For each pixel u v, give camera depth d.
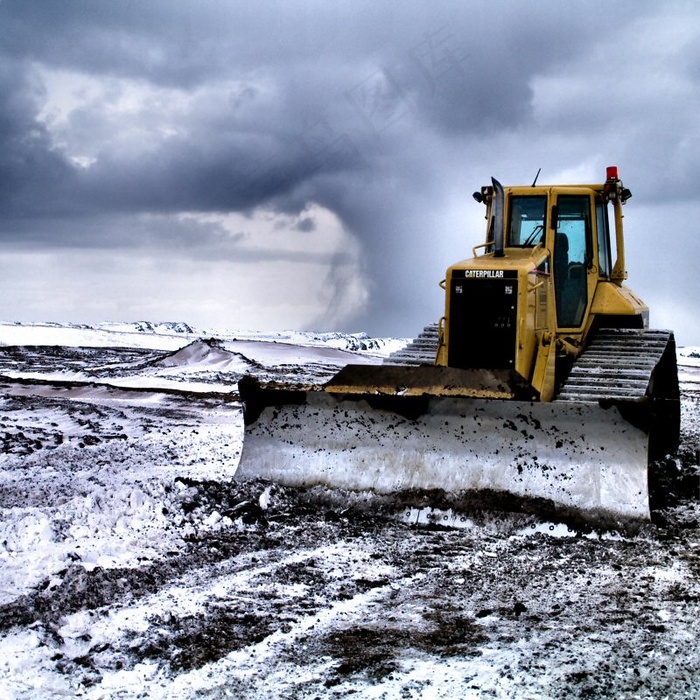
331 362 28.73
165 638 5.09
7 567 6.09
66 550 6.52
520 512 7.73
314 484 8.45
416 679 4.55
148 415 16.14
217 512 7.83
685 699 4.31
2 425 13.49
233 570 6.45
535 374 8.73
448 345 8.78
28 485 8.89
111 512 7.54
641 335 9.74
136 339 46.69
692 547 7.16
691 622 5.38
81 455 11.06
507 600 5.86
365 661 4.79
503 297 8.60
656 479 9.65
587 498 7.61
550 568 6.59
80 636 5.08
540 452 7.90
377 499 8.16
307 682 4.53
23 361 30.77
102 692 4.41
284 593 5.96
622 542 7.31
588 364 9.10
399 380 8.42
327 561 6.74
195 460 11.04
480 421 8.13
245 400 8.95
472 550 7.10
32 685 4.47
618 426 7.69
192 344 28.98
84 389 20.20
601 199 10.32
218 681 4.54
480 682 4.51
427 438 8.28
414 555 6.95
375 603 5.80
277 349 30.48
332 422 8.62
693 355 42.50
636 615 5.52
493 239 10.23
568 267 9.97
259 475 8.71
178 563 6.56
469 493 7.94
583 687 4.45
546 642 5.06
